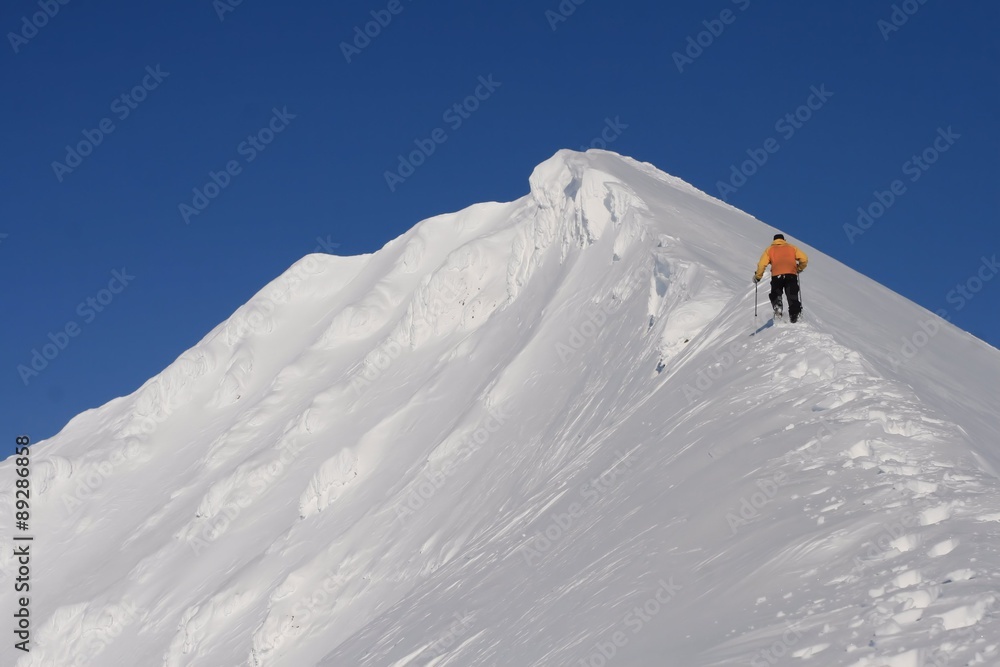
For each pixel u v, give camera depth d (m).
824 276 32.81
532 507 20.55
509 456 29.00
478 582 18.09
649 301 25.98
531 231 43.75
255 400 59.62
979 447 12.01
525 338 36.38
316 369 57.41
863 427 11.18
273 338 65.06
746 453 12.06
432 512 30.67
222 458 54.25
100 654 43.31
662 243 29.34
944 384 21.67
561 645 10.60
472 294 48.00
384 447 39.62
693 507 11.52
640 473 14.98
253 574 37.69
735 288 22.66
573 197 41.19
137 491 58.38
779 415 12.81
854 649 6.66
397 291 59.91
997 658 5.91
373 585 29.86
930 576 7.29
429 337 48.44
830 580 7.98
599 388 25.89
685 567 10.07
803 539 8.93
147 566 46.97
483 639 14.29
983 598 6.57
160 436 63.00
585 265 36.50
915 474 9.80
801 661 6.83
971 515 8.29
